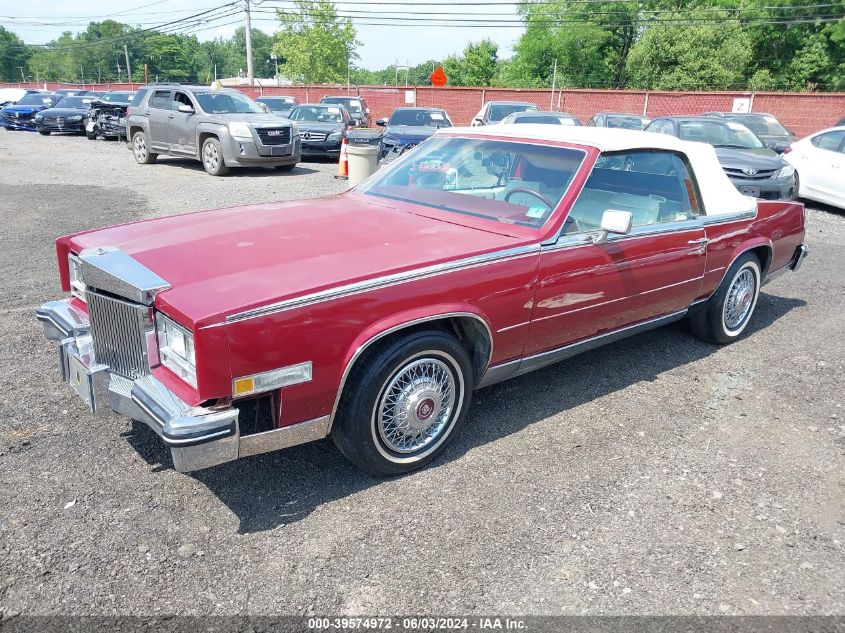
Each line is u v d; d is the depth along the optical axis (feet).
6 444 11.08
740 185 35.01
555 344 12.42
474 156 13.65
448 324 11.18
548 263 11.42
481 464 11.11
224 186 40.73
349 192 14.78
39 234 26.66
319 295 8.90
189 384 8.65
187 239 10.84
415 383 10.29
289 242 10.69
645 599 8.19
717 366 15.67
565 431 12.32
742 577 8.62
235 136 44.24
